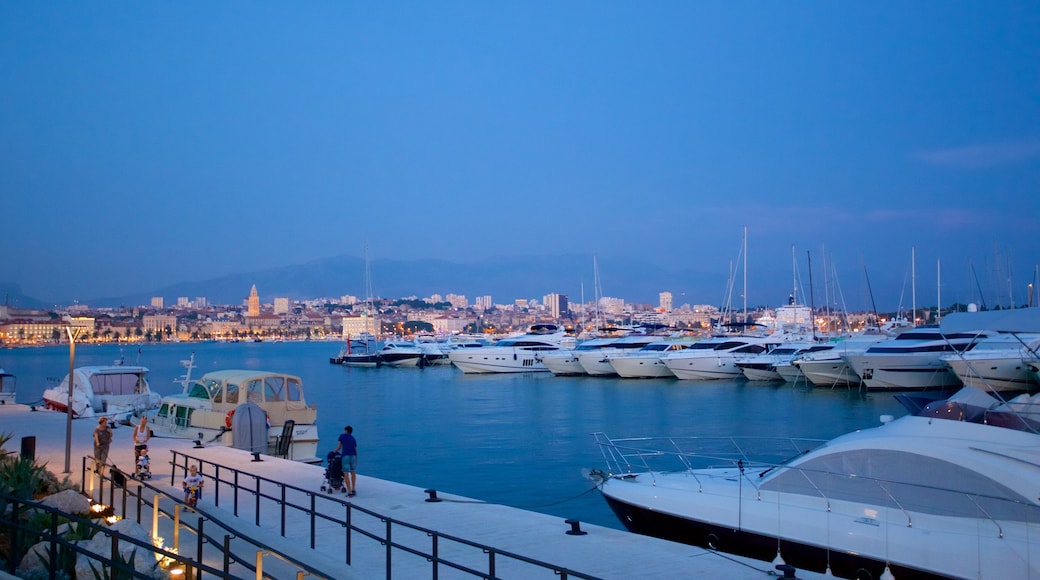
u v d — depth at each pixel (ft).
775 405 192.03
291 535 52.08
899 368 209.05
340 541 50.39
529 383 280.51
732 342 274.16
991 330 55.72
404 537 51.49
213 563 43.96
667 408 188.14
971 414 50.60
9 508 45.47
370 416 181.06
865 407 185.68
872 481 49.42
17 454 73.00
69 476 72.69
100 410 140.87
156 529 45.93
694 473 62.54
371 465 114.93
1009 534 44.52
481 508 59.67
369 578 42.57
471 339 526.16
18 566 37.19
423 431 153.38
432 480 102.94
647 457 118.21
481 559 46.11
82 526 39.99
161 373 414.21
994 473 46.24
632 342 310.45
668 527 57.16
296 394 109.40
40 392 282.56
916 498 47.78
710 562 45.14
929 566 45.32
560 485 98.78
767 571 43.19
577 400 212.43
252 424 98.89
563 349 336.08
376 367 430.61
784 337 282.97
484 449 129.39
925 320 407.85
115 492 65.31
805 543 49.90
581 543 49.49
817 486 51.49
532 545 49.06
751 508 52.85
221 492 66.85
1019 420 50.01
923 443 48.80
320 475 74.69
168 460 84.12
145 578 29.71
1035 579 42.88
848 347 236.02
